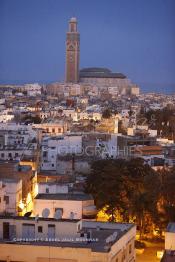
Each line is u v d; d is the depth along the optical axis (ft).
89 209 305.94
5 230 217.77
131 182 357.00
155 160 500.33
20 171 366.43
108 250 194.80
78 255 193.36
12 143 558.56
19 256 196.95
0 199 304.71
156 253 292.61
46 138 566.36
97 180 352.28
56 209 283.79
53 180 396.57
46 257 195.31
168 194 346.54
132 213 325.01
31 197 349.20
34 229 216.13
